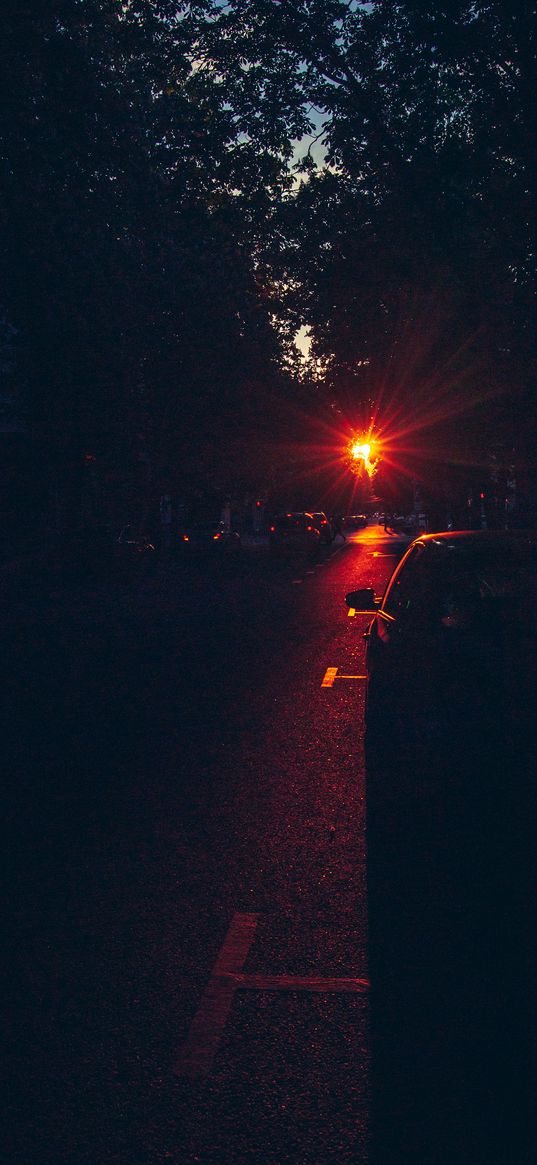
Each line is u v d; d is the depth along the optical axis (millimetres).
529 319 20312
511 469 33906
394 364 27578
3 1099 3223
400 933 4434
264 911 4797
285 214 19359
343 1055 3414
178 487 48250
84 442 37781
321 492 107688
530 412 26203
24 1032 3678
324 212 19219
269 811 6492
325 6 16688
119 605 23641
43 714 10227
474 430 30516
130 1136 2992
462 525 48438
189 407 40406
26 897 5121
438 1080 3227
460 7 15398
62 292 31250
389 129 17500
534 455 29484
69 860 5691
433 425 32469
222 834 6059
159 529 52406
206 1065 3381
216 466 47406
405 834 5797
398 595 6766
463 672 5703
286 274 21172
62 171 19469
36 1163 2879
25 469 38281
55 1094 3242
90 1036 3625
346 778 7223
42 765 8008
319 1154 2867
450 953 4195
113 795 7059
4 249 28688
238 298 23922
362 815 6262
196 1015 3754
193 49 17672
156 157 18594
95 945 4469
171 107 18547
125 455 40688
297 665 13281
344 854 5551
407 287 21375
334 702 10422
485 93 16141
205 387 39469
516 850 5383
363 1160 2832
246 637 16625
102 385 35719
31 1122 3086
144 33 17281
